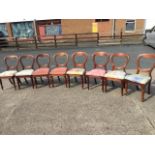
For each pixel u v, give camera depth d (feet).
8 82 20.16
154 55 14.48
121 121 12.16
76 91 16.74
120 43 37.68
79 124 12.18
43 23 44.27
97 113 13.20
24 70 18.35
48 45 40.86
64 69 17.69
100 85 17.65
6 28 44.98
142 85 13.69
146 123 11.80
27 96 16.56
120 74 15.23
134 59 25.96
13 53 34.78
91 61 26.68
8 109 14.67
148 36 32.73
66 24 43.62
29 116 13.50
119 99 14.82
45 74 17.29
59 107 14.33
